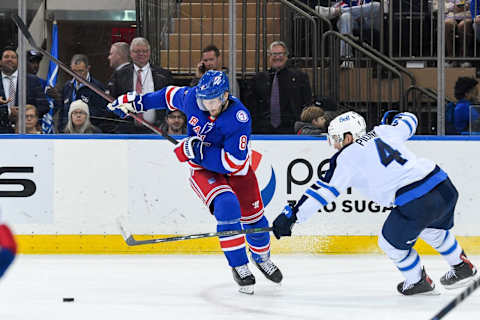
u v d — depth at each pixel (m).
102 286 13.77
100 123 18.23
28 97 18.20
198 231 17.95
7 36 18.17
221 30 19.09
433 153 18.05
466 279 12.88
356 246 17.95
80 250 17.91
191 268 15.95
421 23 19.08
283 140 17.95
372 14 19.12
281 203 17.98
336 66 19.12
